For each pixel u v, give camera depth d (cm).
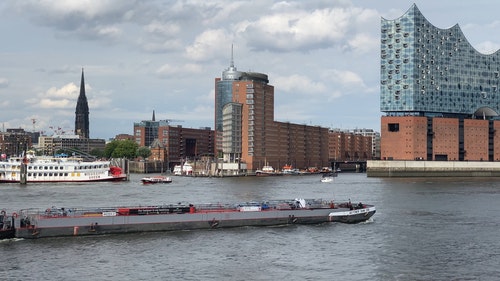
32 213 12244
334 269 9144
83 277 8625
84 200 19075
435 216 14875
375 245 10912
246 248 10569
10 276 8638
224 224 12500
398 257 9938
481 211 16025
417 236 11831
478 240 11425
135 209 12006
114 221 11625
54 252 10075
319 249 10544
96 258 9719
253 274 8831
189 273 8862
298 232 12175
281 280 8519
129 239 11194
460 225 13288
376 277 8712
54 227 11188
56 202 18238
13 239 10938
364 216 13688
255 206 13162
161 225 11981
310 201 14150
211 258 9794
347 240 11375
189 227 12212
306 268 9194
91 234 11462
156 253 10100
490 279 8625
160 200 19350
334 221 13438
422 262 9600
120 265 9300
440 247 10750
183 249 10425
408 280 8556
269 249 10506
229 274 8819
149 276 8694
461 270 9106
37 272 8862
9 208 16288
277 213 12938
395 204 18062
